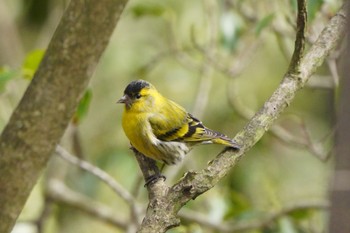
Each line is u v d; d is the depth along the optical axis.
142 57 16.91
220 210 11.30
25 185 7.30
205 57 12.80
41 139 7.16
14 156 7.18
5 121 14.05
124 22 17.25
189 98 16.59
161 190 7.20
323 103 17.20
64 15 6.79
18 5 17.52
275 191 14.87
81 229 15.83
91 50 6.85
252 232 11.48
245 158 15.13
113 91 16.83
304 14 6.57
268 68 17.36
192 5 16.66
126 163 14.47
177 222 5.86
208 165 6.27
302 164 16.31
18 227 13.29
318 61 6.97
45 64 6.95
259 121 6.66
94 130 16.50
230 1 12.84
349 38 3.68
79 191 14.29
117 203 15.85
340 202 3.56
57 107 7.05
